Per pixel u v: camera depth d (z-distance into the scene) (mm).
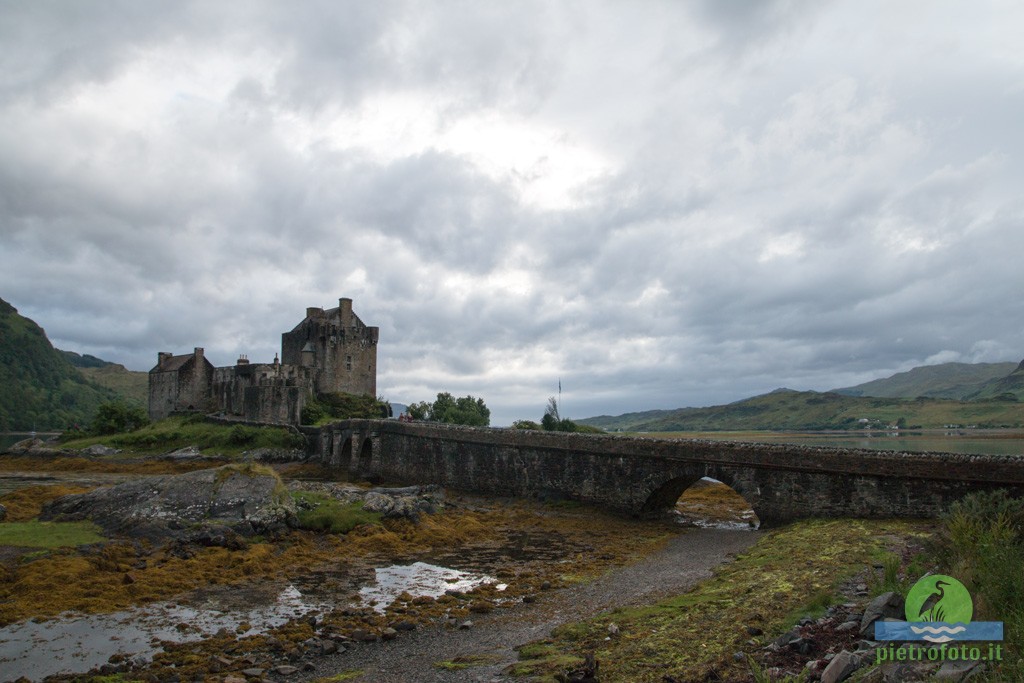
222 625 24141
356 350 125625
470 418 115438
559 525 44594
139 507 37969
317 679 18422
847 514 36062
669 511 49062
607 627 20672
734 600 21750
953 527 20000
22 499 52594
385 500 44469
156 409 131875
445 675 17828
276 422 104312
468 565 33531
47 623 24297
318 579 30969
